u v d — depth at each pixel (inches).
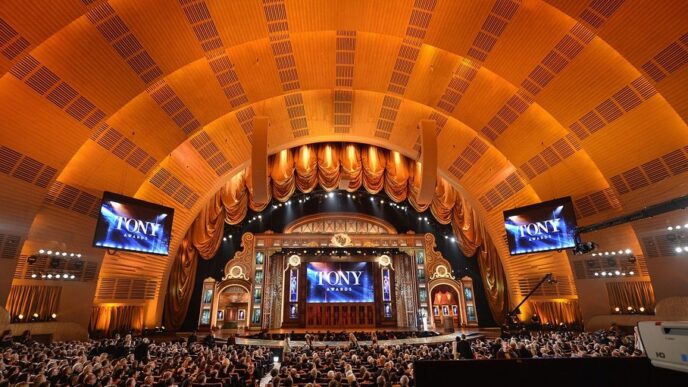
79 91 474.0
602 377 94.7
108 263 626.5
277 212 1001.5
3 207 452.8
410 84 655.8
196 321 855.1
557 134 604.7
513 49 516.1
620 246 599.5
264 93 658.8
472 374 94.7
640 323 98.7
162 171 668.1
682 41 395.5
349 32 582.2
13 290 483.5
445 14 502.3
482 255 938.7
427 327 899.4
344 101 751.1
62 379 236.7
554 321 711.7
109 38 457.1
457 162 790.5
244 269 924.6
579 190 625.6
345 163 895.7
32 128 459.5
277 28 534.9
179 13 476.7
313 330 861.8
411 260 970.7
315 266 942.4
